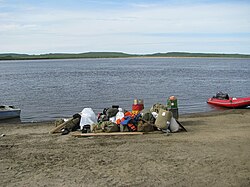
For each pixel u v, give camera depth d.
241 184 8.02
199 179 8.38
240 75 73.50
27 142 12.78
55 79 61.88
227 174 8.70
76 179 8.47
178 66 134.00
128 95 36.41
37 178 8.58
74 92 39.34
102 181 8.30
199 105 28.19
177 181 8.26
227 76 69.81
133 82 53.56
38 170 9.23
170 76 69.19
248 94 38.66
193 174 8.73
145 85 48.25
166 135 13.43
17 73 85.94
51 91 40.69
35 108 27.64
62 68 120.19
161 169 9.15
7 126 17.62
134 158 10.22
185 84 50.25
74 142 12.55
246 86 47.88
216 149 11.14
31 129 16.27
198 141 12.30
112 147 11.59
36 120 22.05
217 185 7.97
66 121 15.16
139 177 8.56
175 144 11.87
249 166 9.33
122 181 8.30
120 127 13.94
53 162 9.95
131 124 13.89
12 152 11.20
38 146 12.02
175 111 15.73
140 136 13.30
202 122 17.41
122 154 10.68
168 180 8.34
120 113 14.95
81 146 11.85
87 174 8.84
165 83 51.78
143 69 105.00
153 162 9.78
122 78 63.19
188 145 11.71
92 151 11.12
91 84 50.12
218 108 26.06
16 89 43.47
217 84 50.78
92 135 13.45
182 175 8.66
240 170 8.99
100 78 63.62
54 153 10.97
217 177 8.49
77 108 27.67
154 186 7.96
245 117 19.06
